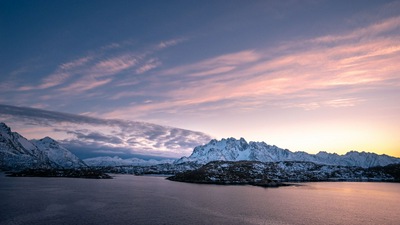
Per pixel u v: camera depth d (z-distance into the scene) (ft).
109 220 428.15
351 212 545.85
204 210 529.45
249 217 472.03
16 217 436.35
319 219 470.80
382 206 636.89
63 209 510.17
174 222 423.64
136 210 515.91
